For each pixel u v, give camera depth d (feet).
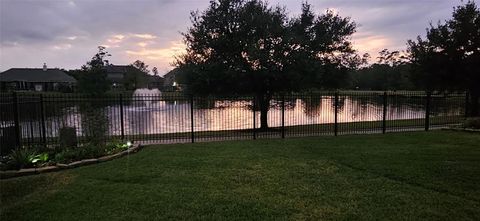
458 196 16.70
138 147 30.42
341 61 55.16
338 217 14.15
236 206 15.34
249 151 28.73
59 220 13.83
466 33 58.13
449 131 42.29
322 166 22.91
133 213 14.51
